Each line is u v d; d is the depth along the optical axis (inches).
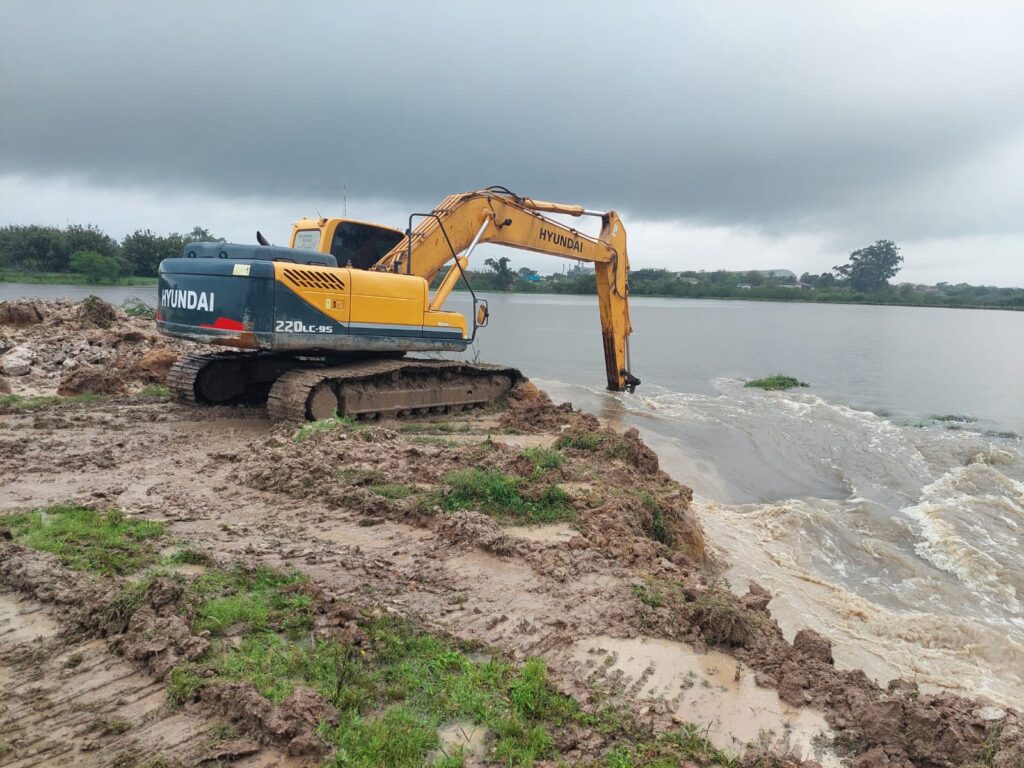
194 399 526.6
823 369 1358.3
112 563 237.8
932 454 658.8
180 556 247.1
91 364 650.2
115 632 196.9
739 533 414.6
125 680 178.2
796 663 213.0
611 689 193.0
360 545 277.7
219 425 474.3
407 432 506.9
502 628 219.3
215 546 262.4
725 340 1948.8
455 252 611.5
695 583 271.0
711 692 197.0
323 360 554.6
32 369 615.2
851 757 173.8
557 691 186.9
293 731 158.7
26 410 490.9
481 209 636.7
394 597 232.5
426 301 547.2
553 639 215.3
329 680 179.5
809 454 636.1
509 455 390.3
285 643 196.7
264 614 208.2
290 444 394.3
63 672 179.9
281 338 462.0
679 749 169.8
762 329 2448.3
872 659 284.2
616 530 310.8
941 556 421.7
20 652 188.1
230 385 542.6
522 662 200.7
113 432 441.4
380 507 313.0
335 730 161.6
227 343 456.4
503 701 179.2
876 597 362.6
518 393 642.2
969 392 1099.3
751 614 242.7
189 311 470.0
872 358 1596.9
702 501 467.2
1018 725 178.5
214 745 155.7
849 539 432.5
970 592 378.3
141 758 151.2
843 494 527.5
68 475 346.0
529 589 247.8
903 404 968.9
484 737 166.2
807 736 180.4
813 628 300.5
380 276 514.6
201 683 173.8
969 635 318.3
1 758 149.7
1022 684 289.4
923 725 177.0
